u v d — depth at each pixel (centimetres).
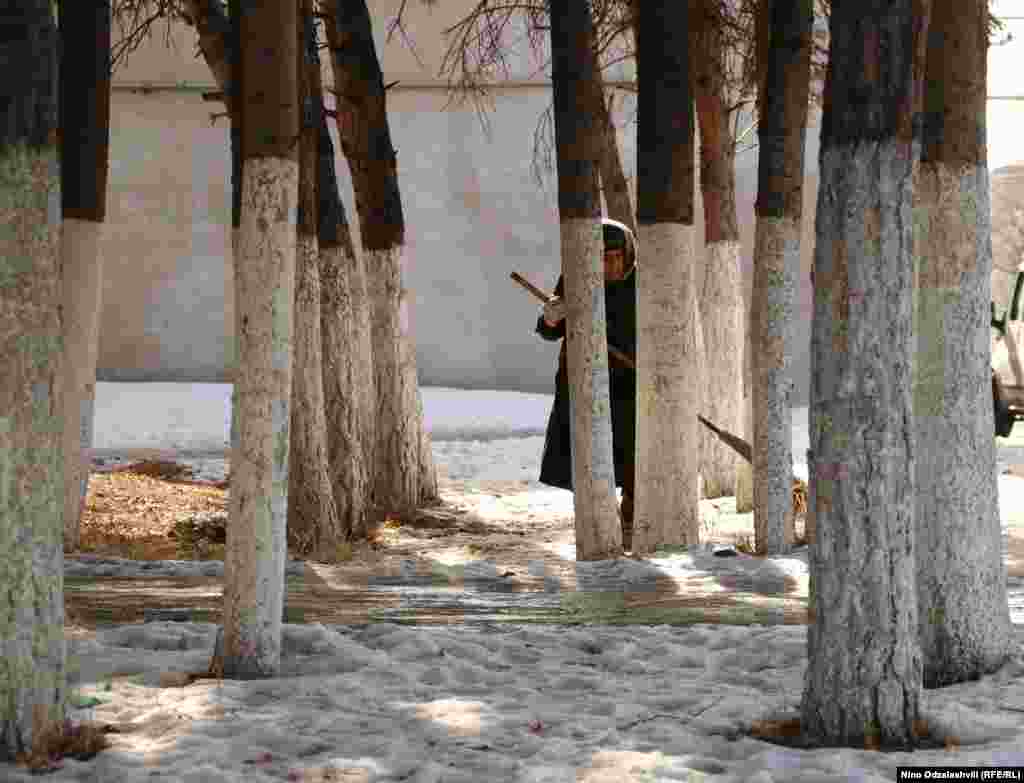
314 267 1141
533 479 1705
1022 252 2434
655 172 1021
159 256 2544
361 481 1227
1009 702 540
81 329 1070
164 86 2525
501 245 2578
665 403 1035
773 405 1044
